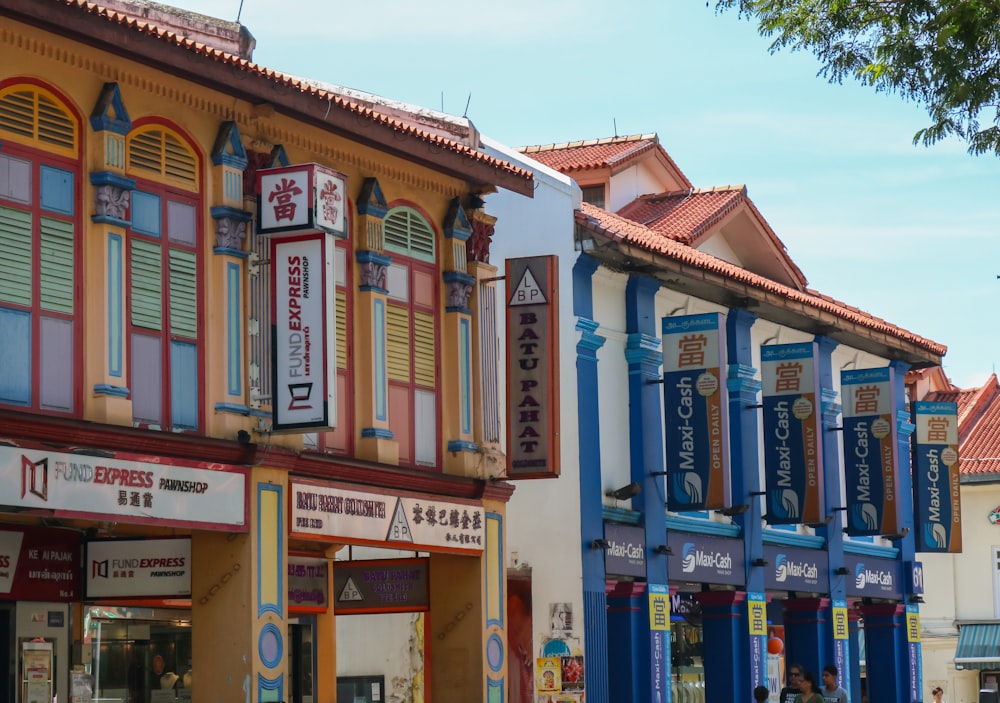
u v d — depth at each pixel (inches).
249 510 780.6
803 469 1325.0
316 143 854.5
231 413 781.9
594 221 1150.3
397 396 911.0
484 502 953.5
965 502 2016.5
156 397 758.5
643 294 1230.3
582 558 1126.4
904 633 1628.9
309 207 776.3
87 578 808.9
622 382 1216.2
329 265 781.3
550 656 1103.6
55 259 717.9
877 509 1457.9
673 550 1230.9
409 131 889.5
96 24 703.1
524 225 1123.3
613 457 1191.6
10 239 700.7
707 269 1233.4
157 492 730.8
